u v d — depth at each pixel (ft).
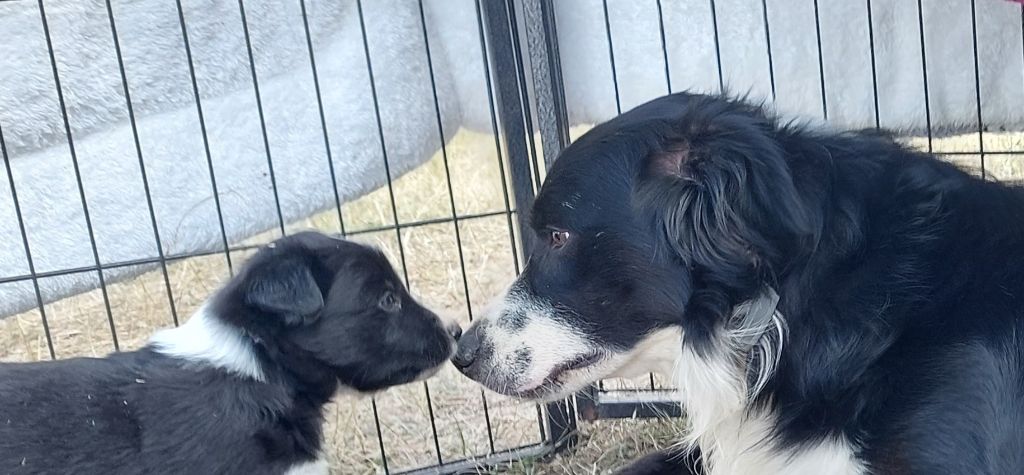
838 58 3.04
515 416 3.21
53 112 2.96
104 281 3.02
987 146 3.42
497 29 2.74
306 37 3.01
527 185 2.81
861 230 2.05
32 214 3.00
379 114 2.96
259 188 3.11
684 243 2.05
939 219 2.08
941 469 1.94
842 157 2.10
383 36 3.06
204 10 2.98
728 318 2.08
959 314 2.01
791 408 2.09
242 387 2.33
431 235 3.97
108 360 2.34
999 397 1.95
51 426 2.21
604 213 2.11
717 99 2.15
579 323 2.18
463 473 2.96
